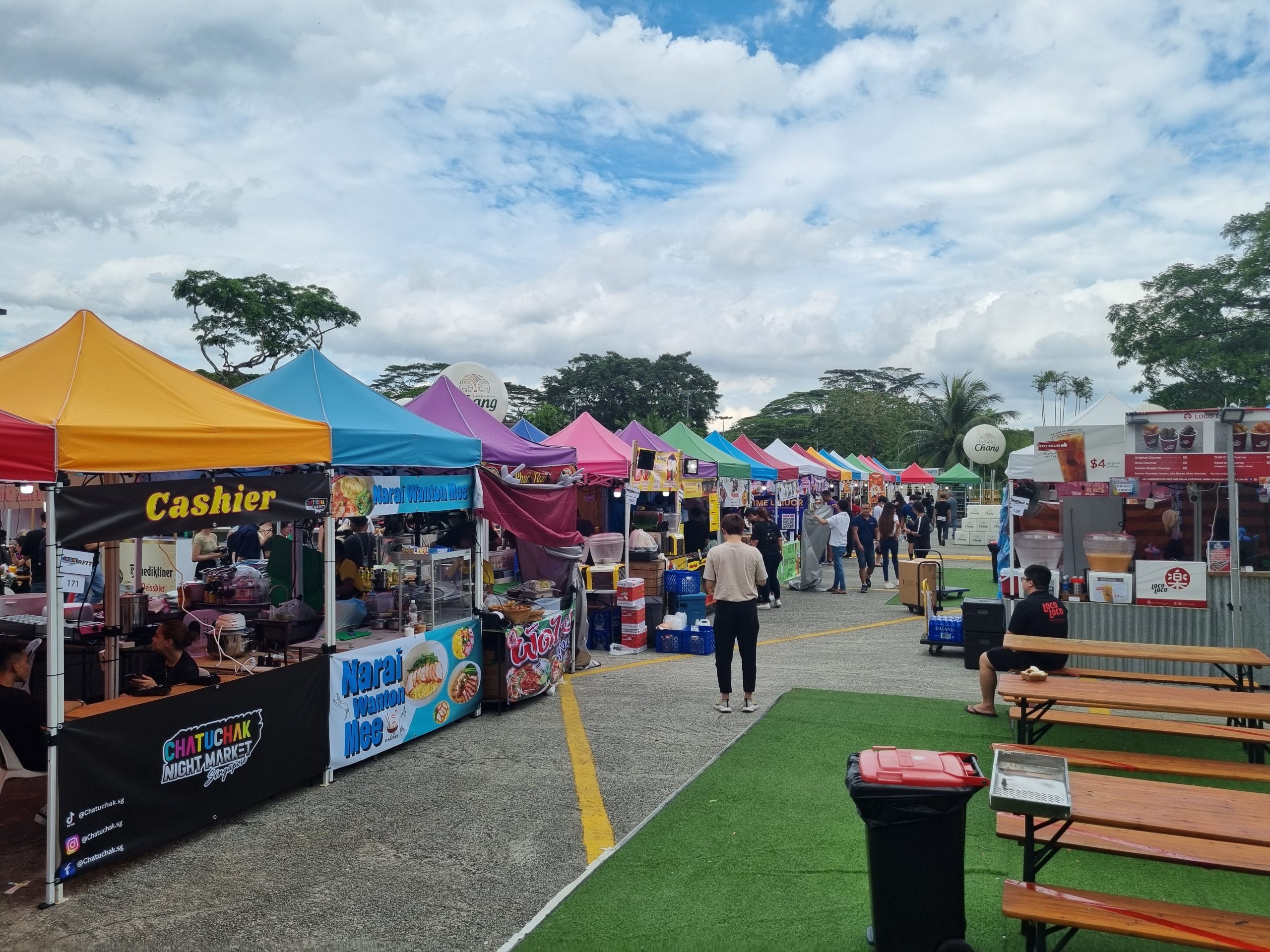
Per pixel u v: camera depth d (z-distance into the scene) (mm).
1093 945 3711
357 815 5352
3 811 5453
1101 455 8773
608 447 12812
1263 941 2973
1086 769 5500
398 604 7250
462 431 8758
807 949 3656
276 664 6074
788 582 19391
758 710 7805
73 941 3822
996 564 15594
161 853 4770
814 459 27016
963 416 50000
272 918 4039
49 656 4191
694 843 4801
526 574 10172
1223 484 9523
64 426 4242
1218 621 8586
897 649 11289
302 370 7133
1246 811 3551
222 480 5172
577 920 3922
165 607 6949
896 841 3359
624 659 10609
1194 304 28594
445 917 4047
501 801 5582
